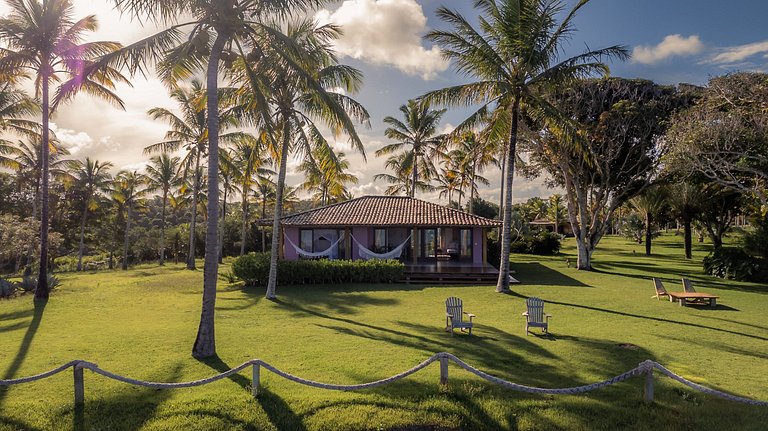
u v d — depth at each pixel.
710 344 10.26
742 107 19.70
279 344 10.12
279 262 21.25
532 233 45.69
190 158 32.41
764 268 22.42
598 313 14.20
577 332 11.48
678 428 6.01
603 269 28.47
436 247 28.11
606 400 6.85
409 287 20.23
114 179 44.69
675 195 35.78
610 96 26.28
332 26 16.05
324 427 6.03
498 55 17.36
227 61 10.55
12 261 36.59
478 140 20.36
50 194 42.47
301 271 21.11
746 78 19.73
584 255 28.11
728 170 19.97
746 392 7.23
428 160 36.78
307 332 11.41
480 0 16.94
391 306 15.55
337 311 14.60
